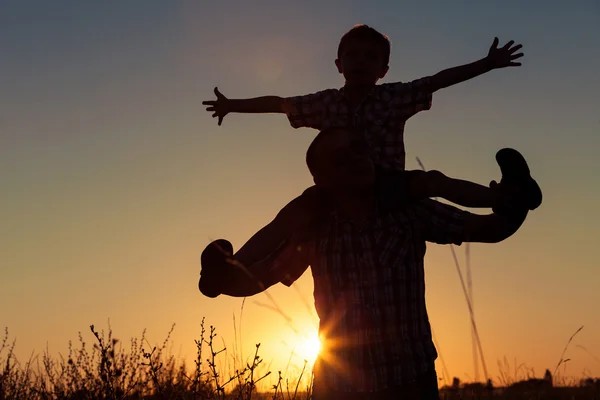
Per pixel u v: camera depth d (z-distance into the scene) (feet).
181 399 17.35
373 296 11.37
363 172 11.51
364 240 11.56
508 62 16.72
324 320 11.64
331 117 17.37
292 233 12.42
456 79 16.90
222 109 18.10
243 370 16.38
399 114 17.11
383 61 17.83
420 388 11.18
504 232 12.21
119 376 18.42
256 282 12.38
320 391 11.44
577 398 22.88
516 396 22.76
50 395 21.70
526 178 11.89
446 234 12.29
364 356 11.18
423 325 11.59
